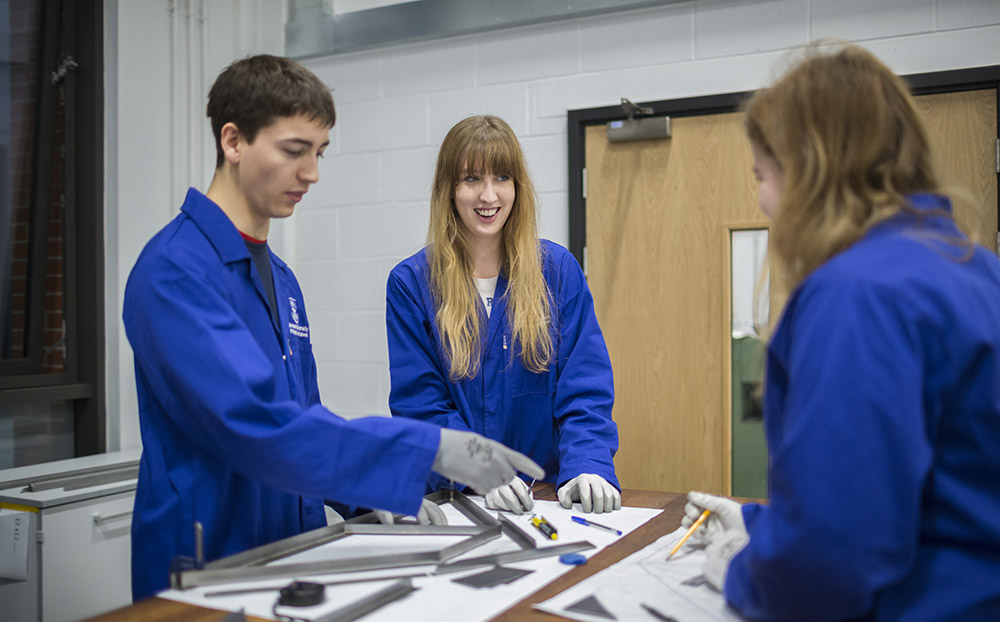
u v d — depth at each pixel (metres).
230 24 2.91
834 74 0.68
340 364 2.96
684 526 0.96
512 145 1.46
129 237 2.55
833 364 0.58
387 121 2.86
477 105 2.72
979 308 0.61
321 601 0.76
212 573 0.81
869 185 0.67
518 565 0.89
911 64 2.19
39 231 2.42
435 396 1.49
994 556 0.60
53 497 1.87
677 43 2.45
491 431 1.49
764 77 2.34
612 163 2.54
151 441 1.01
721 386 2.42
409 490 0.89
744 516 0.84
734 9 2.38
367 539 1.01
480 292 1.56
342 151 2.95
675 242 2.47
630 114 2.43
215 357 0.90
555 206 2.62
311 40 2.91
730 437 2.41
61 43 2.47
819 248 0.66
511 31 2.66
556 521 1.11
